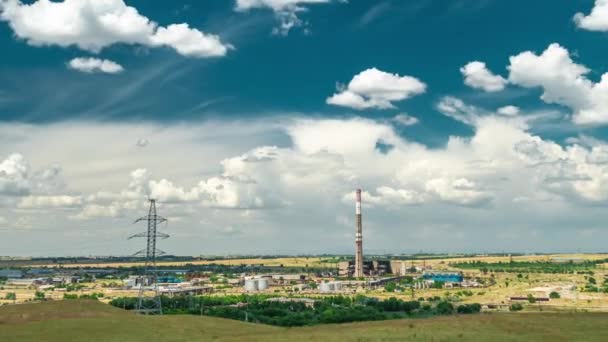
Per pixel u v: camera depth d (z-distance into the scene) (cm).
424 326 11794
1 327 12531
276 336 11250
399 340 10238
